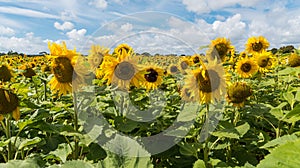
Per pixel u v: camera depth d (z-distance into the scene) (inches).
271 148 27.2
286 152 7.8
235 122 41.3
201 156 36.2
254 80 65.4
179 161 35.6
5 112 30.0
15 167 20.8
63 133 28.9
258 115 40.2
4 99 29.7
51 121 45.5
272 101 57.9
